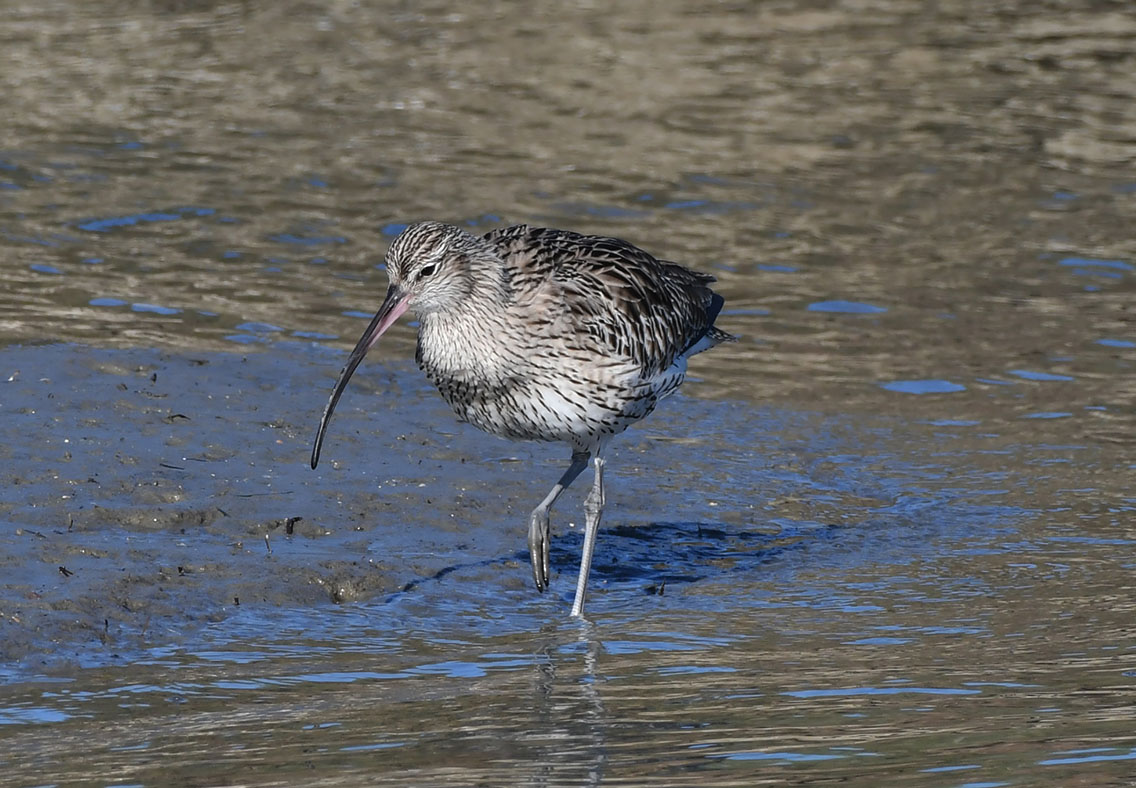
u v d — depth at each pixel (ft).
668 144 78.54
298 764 27.81
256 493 42.11
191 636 34.86
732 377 54.29
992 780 26.37
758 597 38.34
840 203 71.56
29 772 27.58
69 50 93.50
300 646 34.63
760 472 46.68
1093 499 44.96
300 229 66.39
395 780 26.94
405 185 72.08
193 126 79.71
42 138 76.48
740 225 68.74
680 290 41.60
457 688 32.17
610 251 39.88
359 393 49.85
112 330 53.42
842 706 30.55
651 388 39.88
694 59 92.68
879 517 43.83
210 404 47.42
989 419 51.11
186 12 103.09
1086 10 102.17
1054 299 61.72
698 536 42.45
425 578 38.78
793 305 60.75
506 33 98.22
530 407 38.42
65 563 37.37
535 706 30.89
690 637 35.50
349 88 86.94
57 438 43.93
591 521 38.45
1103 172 75.61
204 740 29.12
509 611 37.42
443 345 38.19
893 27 99.14
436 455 45.68
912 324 59.21
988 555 41.01
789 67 91.25
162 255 62.39
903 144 79.05
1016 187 73.61
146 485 41.68
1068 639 34.73
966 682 31.83
